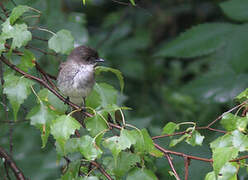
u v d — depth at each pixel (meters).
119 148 6.61
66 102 8.34
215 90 10.78
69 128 6.88
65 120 6.95
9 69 7.88
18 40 7.78
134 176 6.82
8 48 8.13
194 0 17.03
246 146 6.75
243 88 10.62
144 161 7.56
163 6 17.27
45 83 7.76
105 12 17.78
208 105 12.98
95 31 16.92
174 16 16.94
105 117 7.19
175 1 17.28
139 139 6.82
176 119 14.38
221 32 10.16
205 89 10.85
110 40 15.62
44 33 10.65
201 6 16.88
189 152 9.16
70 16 12.15
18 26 7.86
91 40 15.50
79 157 10.21
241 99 7.82
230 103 10.71
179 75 15.98
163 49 10.38
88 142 6.86
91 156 6.78
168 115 14.73
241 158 6.58
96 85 8.95
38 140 10.77
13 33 7.80
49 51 10.59
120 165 6.85
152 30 16.84
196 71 15.52
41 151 10.78
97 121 7.11
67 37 8.30
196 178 8.88
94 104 8.78
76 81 10.27
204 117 12.85
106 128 7.11
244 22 10.23
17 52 8.19
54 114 7.20
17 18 8.02
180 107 14.27
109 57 15.36
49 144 10.73
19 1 9.89
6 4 9.83
